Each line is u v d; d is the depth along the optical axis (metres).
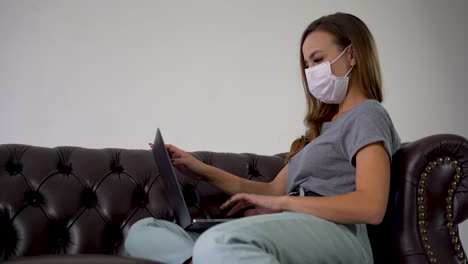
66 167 1.59
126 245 1.32
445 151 1.23
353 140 1.22
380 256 1.32
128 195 1.59
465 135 3.46
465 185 1.22
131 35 2.77
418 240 1.21
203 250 0.94
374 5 3.35
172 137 2.76
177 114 2.79
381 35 3.36
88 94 2.67
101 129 2.66
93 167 1.59
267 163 1.82
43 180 1.51
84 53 2.70
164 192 1.63
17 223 1.43
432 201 1.22
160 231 1.26
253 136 2.90
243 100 2.91
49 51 2.66
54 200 1.49
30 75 2.62
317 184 1.29
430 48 3.46
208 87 2.86
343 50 1.37
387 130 1.22
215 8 2.94
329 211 1.10
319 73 1.37
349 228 1.16
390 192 1.27
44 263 0.90
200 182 1.69
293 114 2.99
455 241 1.22
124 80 2.73
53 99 2.63
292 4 3.09
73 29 2.70
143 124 2.73
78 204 1.53
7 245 1.41
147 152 1.71
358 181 1.15
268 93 2.96
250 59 2.96
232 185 1.57
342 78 1.36
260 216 1.05
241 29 2.97
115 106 2.70
